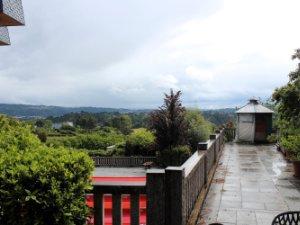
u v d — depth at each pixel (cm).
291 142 1194
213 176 1102
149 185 454
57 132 4912
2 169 384
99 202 458
